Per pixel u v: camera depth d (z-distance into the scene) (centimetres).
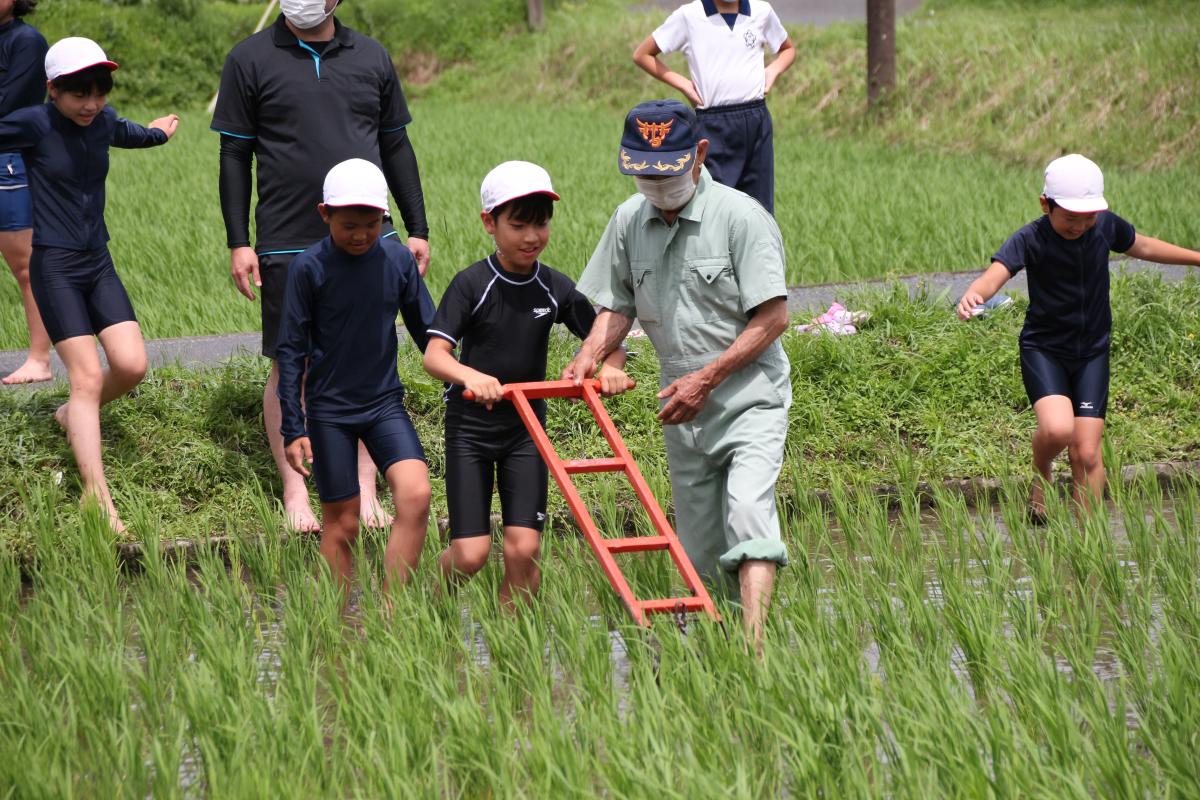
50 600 889
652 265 804
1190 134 2847
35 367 1322
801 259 1894
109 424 1184
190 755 675
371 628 788
